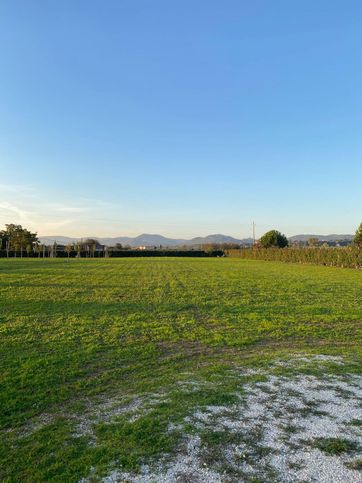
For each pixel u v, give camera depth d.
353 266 38.28
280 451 4.04
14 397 5.60
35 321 10.83
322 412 5.02
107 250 80.94
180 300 14.84
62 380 6.32
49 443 4.28
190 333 9.69
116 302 14.20
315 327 10.42
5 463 3.91
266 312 12.46
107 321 10.95
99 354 7.83
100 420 4.86
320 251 45.16
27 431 4.60
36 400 5.50
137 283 20.98
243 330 10.05
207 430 4.51
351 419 4.80
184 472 3.68
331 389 5.86
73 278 23.34
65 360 7.39
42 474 3.70
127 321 10.99
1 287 18.20
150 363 7.34
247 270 33.50
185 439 4.30
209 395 5.63
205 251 86.12
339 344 8.85
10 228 81.12
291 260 52.28
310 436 4.36
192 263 47.06
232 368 7.01
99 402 5.46
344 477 3.58
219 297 15.73
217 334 9.60
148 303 14.10
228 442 4.23
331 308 13.20
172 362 7.43
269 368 6.97
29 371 6.71
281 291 17.77
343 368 6.92
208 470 3.71
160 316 11.77
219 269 34.62
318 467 3.74
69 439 4.37
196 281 22.47
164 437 4.35
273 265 44.06
